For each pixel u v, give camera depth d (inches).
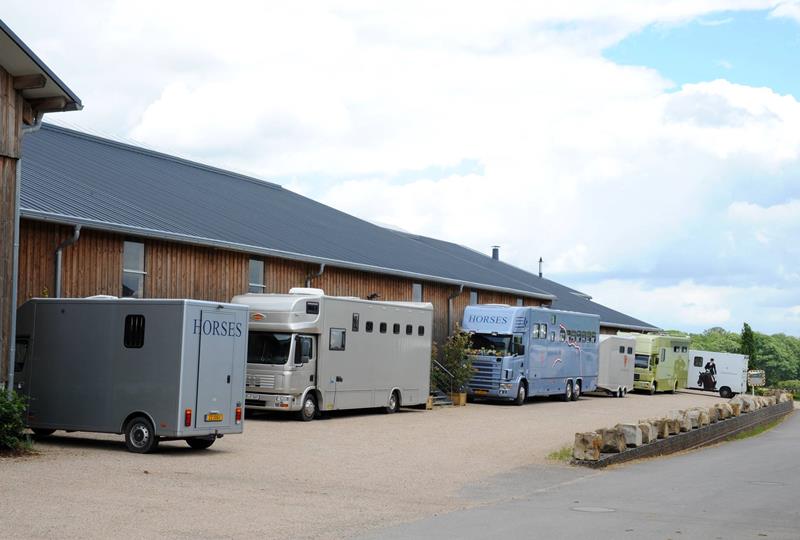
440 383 1382.9
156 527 406.3
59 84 705.0
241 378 709.9
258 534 403.5
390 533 418.0
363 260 1277.1
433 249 1855.3
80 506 443.8
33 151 1079.0
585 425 1080.8
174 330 664.4
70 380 697.6
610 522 465.1
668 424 927.0
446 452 767.7
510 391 1408.7
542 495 561.9
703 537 431.2
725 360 2198.6
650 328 2455.7
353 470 637.3
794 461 838.5
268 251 1061.1
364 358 1066.1
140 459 629.0
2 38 668.1
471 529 433.7
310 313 980.6
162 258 948.0
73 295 845.2
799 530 460.4
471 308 1461.6
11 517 410.3
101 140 1301.7
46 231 819.4
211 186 1379.2
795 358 5191.9
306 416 975.6
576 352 1631.4
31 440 683.4
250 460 655.8
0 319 673.6
